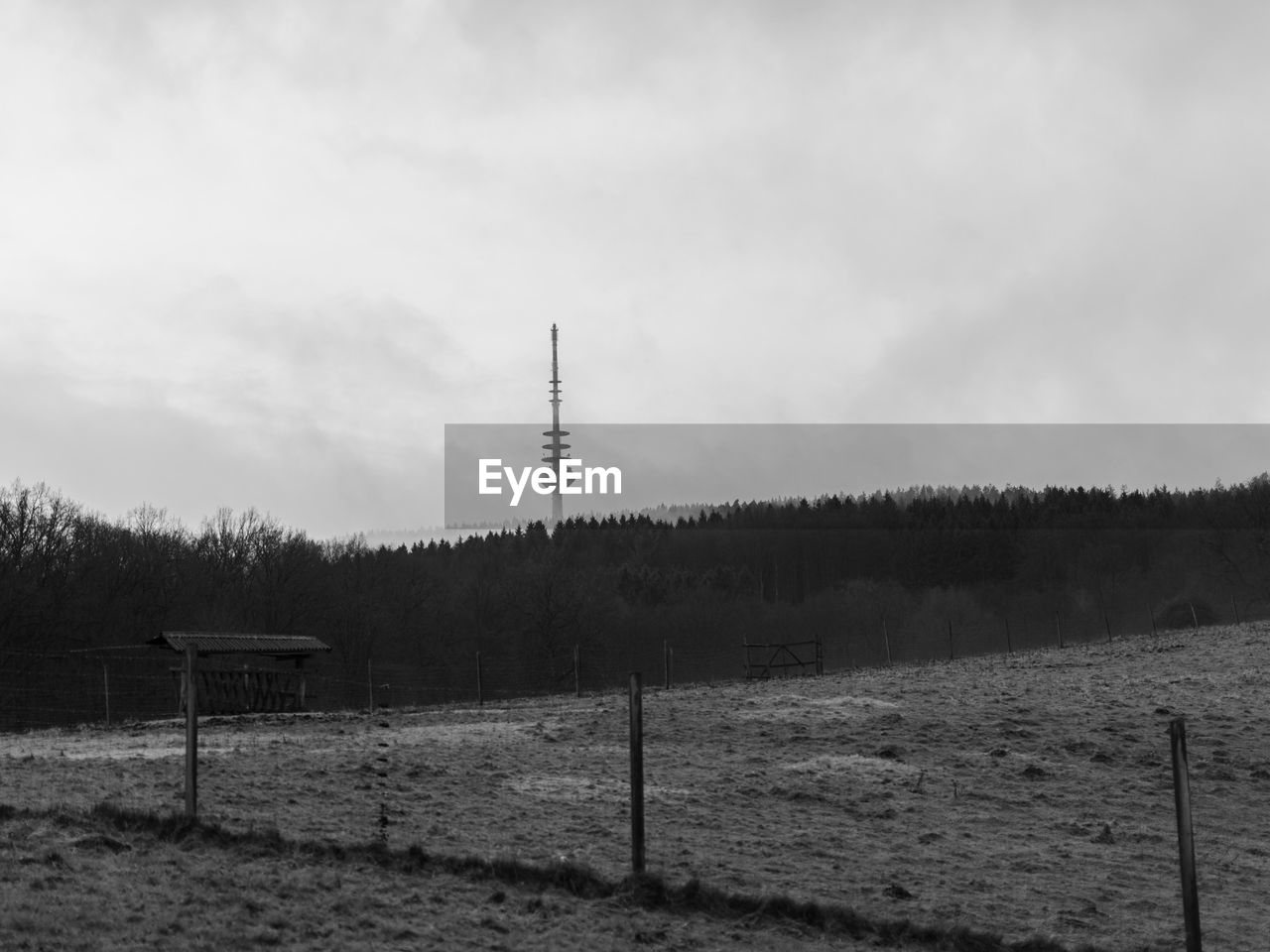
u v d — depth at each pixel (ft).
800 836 84.74
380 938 52.95
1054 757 120.88
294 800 82.12
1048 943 63.67
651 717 140.36
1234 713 144.87
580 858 71.82
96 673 242.37
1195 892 53.83
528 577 353.51
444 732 126.21
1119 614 403.95
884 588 442.09
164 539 315.99
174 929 50.60
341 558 360.28
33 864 56.65
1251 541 411.95
